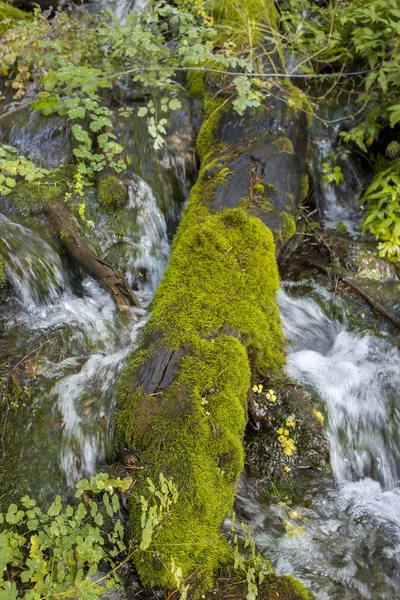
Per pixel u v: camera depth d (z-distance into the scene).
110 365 3.00
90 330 3.25
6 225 3.63
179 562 2.13
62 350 3.10
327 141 5.14
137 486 2.30
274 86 4.52
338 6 5.53
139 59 4.61
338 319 4.00
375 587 2.36
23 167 3.53
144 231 4.20
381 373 3.45
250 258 3.21
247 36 4.68
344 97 5.33
